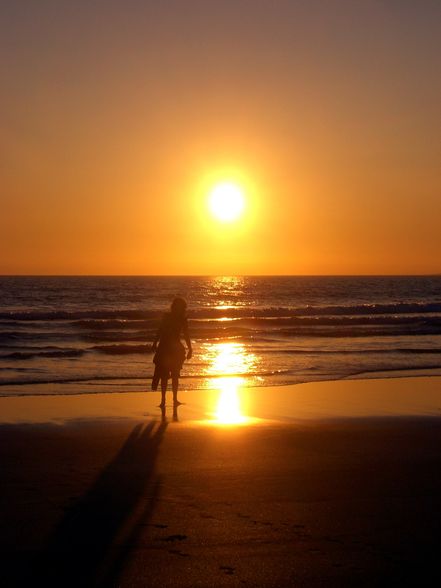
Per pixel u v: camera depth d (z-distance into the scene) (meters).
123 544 5.12
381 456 8.13
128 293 73.06
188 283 118.25
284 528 5.49
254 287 97.62
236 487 6.70
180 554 4.94
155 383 11.17
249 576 4.58
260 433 9.46
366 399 13.15
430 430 9.92
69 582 4.48
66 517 5.72
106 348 20.95
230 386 14.80
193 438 9.05
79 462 7.68
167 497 6.33
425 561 4.84
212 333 27.72
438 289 91.81
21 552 4.96
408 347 23.14
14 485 6.70
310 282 130.62
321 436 9.31
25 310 47.53
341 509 6.02
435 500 6.33
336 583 4.49
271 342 24.92
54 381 15.02
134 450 8.30
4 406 11.88
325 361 19.33
